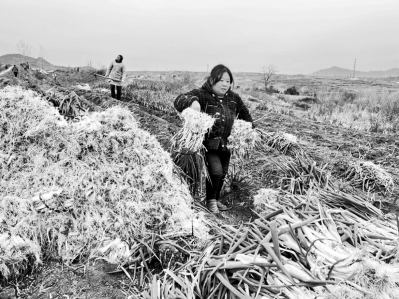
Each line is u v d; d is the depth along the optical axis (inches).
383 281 78.0
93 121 129.0
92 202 115.1
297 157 191.8
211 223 127.0
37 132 121.5
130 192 119.0
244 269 88.9
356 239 99.0
